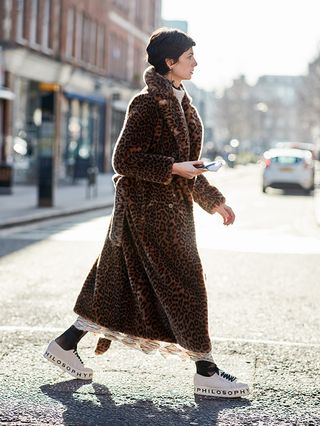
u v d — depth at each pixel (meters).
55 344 5.24
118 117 51.34
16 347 6.14
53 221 18.31
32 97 32.97
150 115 4.84
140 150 4.83
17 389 5.05
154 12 60.91
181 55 4.93
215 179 46.56
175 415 4.66
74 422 4.49
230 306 8.24
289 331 7.11
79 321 5.20
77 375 5.27
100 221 18.61
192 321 4.80
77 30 40.34
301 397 5.05
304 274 10.70
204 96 77.00
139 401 4.89
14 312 7.59
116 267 4.97
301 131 165.00
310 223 19.16
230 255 12.65
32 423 4.45
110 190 31.80
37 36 34.59
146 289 4.89
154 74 4.91
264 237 15.61
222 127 126.50
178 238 4.85
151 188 4.88
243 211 22.78
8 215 17.95
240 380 5.40
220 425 4.51
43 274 10.09
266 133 179.12
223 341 6.52
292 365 5.82
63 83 36.75
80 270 10.51
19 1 32.09
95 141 44.69
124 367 5.66
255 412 4.74
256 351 6.22
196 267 4.88
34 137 32.66
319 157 75.75
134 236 4.89
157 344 5.00
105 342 5.23
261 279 10.16
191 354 4.99
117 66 49.84
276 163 33.28
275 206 25.25
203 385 5.01
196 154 5.02
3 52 29.34
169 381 5.34
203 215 21.00
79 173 34.91
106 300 4.99
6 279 9.64
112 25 47.62
